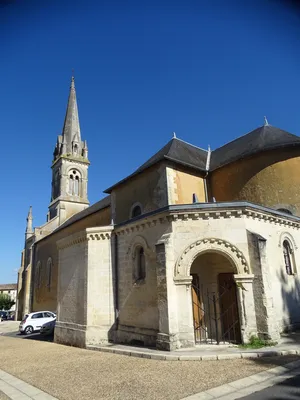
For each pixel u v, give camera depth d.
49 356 11.09
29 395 6.48
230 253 10.02
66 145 42.91
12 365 9.99
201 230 10.30
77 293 14.12
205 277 11.35
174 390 5.98
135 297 11.77
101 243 13.58
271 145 14.68
